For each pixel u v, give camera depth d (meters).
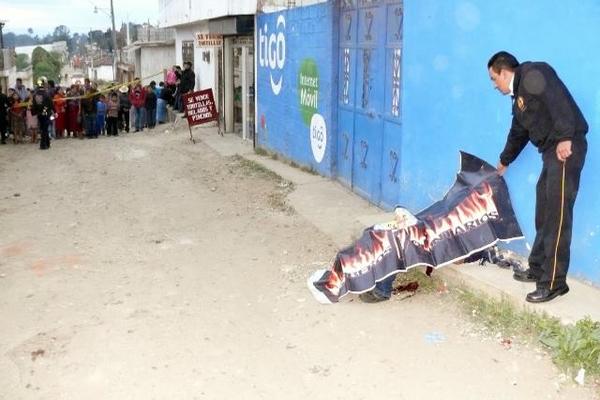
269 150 13.48
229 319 5.25
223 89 17.55
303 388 4.17
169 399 4.09
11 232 8.20
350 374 4.30
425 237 5.36
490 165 5.43
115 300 5.73
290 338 4.87
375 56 8.29
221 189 10.59
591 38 4.68
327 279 5.64
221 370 4.42
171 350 4.73
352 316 5.18
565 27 4.87
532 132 4.60
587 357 4.09
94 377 4.38
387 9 7.85
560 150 4.34
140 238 7.79
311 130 10.99
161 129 20.11
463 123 6.11
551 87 4.38
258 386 4.21
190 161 13.70
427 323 4.96
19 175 12.80
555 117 4.33
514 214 5.36
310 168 11.20
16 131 18.25
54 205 9.82
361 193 9.12
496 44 5.56
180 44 25.09
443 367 4.31
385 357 4.50
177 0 22.67
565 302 4.65
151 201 9.90
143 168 13.12
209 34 17.36
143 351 4.72
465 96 6.04
